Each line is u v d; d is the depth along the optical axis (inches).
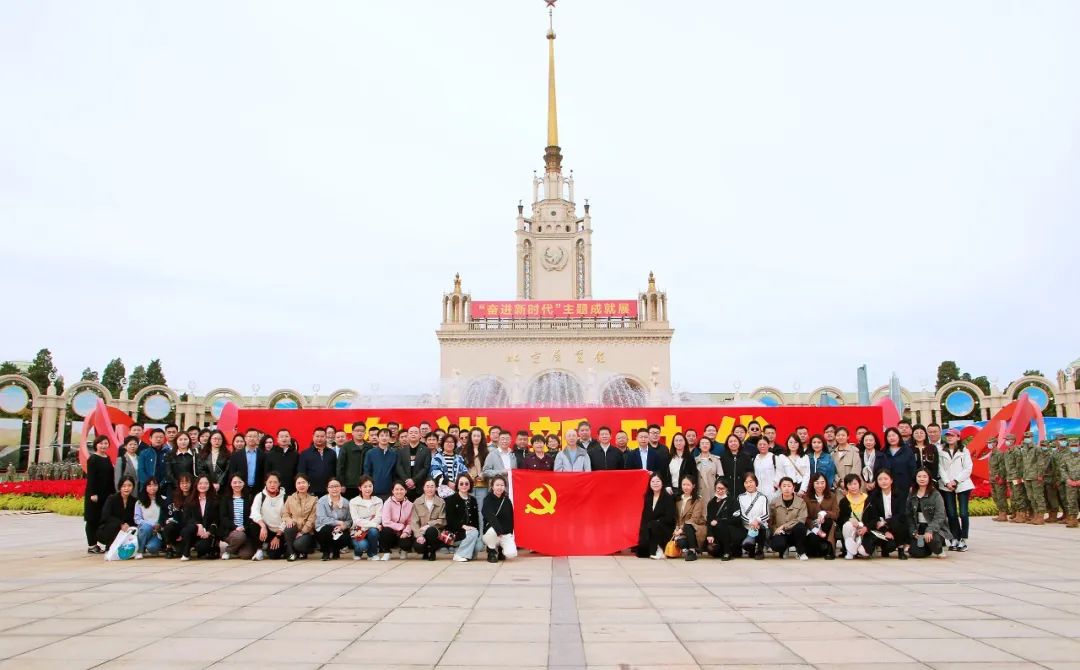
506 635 252.5
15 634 253.6
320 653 229.1
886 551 448.8
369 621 274.5
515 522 477.1
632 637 249.3
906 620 273.9
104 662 218.7
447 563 437.4
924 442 500.7
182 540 448.8
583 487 483.5
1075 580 365.4
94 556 471.8
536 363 2036.2
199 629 261.4
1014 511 719.1
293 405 1582.2
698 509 456.1
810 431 658.8
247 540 454.0
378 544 451.8
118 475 493.4
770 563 431.5
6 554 483.8
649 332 2037.4
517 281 2425.0
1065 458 669.9
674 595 327.3
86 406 1371.8
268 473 477.4
